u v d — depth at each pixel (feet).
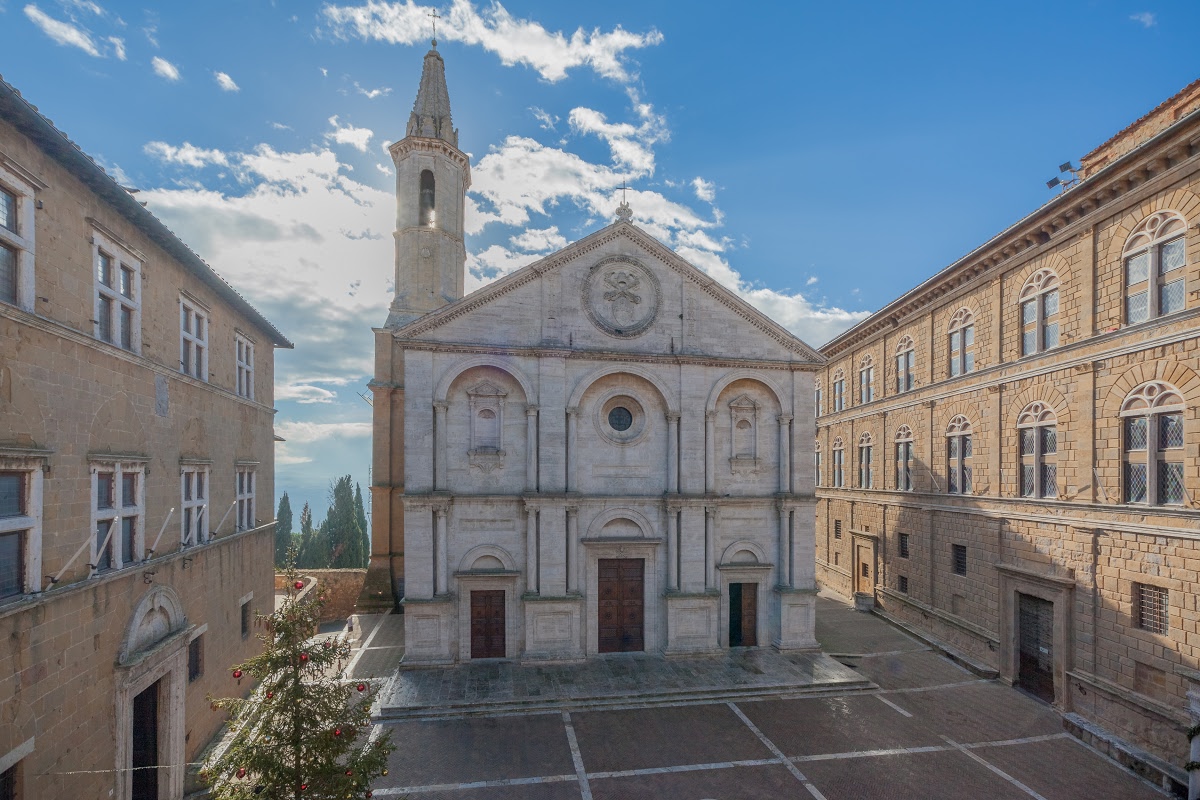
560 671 73.67
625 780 52.49
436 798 49.57
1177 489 54.65
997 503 77.00
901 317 101.04
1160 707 54.24
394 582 110.11
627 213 83.66
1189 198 53.52
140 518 48.11
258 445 76.89
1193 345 52.85
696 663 77.10
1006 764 55.93
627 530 80.74
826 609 110.42
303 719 35.40
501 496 76.89
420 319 76.33
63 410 39.27
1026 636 72.74
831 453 127.85
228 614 65.82
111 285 45.65
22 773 35.01
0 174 34.32
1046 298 70.90
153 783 50.78
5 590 34.68
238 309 69.82
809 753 57.47
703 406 82.79
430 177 118.01
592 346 81.15
